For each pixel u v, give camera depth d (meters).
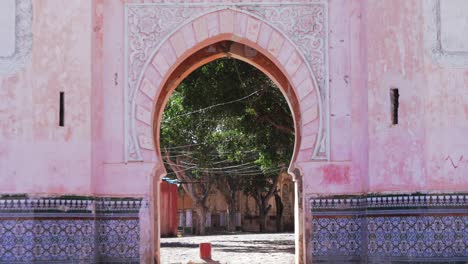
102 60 8.62
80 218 8.19
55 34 8.33
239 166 31.89
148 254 8.43
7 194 8.01
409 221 8.05
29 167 8.09
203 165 29.09
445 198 8.06
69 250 8.09
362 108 8.53
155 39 8.66
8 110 8.15
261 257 15.70
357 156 8.57
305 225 8.54
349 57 8.67
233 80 16.05
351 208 8.51
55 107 8.26
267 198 36.09
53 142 8.21
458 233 8.02
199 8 8.70
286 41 8.69
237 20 8.70
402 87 8.25
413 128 8.19
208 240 25.81
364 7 8.48
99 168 8.52
